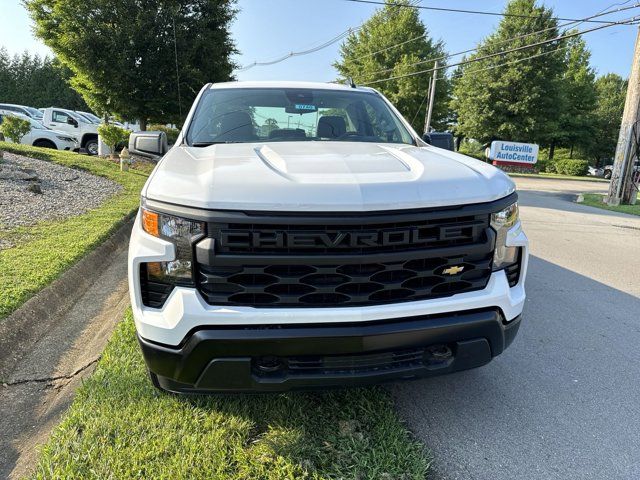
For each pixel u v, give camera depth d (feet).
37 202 23.67
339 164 7.51
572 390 9.59
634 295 15.74
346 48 144.05
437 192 6.86
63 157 38.63
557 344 11.73
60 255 15.69
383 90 123.85
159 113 57.47
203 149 9.16
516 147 102.83
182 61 53.26
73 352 10.77
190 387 6.93
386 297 6.81
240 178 6.67
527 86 113.60
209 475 6.63
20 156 35.06
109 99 56.85
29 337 11.08
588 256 21.33
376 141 11.18
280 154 8.13
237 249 6.37
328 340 6.55
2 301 11.59
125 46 52.03
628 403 9.17
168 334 6.61
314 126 11.31
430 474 7.09
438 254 6.86
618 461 7.50
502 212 7.40
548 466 7.34
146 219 6.86
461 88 124.16
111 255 18.26
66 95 187.62
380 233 6.52
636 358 11.07
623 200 44.70
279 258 6.37
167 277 6.64
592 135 154.71
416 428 8.20
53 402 8.87
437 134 11.43
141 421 7.74
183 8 55.31
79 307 13.38
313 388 6.90
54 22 53.62
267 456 7.05
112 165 41.65
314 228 6.40
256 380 6.70
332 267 6.53
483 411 8.75
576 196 54.54
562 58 112.98
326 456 7.15
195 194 6.48
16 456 7.47
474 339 7.27
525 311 13.97
